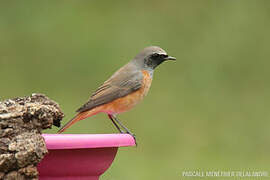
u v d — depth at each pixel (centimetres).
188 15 2061
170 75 1806
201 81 1786
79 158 620
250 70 1869
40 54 1822
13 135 563
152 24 1998
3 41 1845
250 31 1997
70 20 1958
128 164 1263
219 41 1953
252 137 1507
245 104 1688
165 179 1205
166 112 1606
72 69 1772
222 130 1535
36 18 1953
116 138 630
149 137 1459
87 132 1388
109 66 1784
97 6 2042
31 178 560
